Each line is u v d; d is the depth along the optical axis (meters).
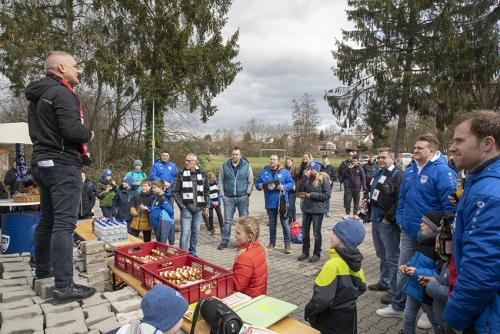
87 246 3.24
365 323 3.94
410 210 3.67
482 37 17.83
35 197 5.82
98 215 11.19
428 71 18.61
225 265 6.20
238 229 3.19
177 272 3.01
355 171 11.09
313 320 2.77
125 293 2.94
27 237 5.35
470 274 1.67
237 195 7.34
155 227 5.88
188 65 16.66
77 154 2.82
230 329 1.98
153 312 1.79
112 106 19.84
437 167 3.53
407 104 19.56
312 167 6.31
